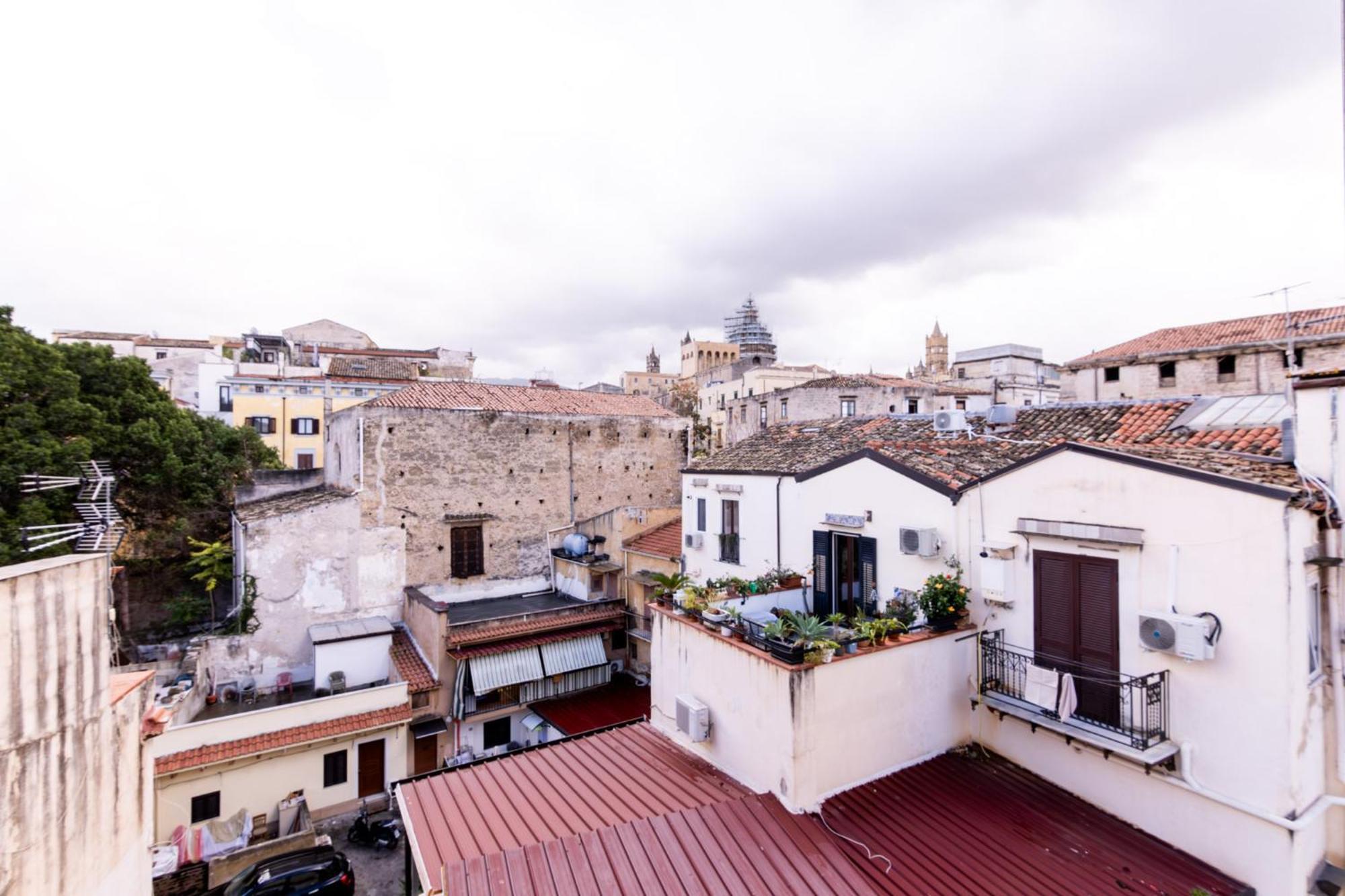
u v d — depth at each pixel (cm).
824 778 873
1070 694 875
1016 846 794
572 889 702
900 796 891
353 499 2225
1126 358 3394
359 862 1598
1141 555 837
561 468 2714
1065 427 1505
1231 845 749
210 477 2753
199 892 1495
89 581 762
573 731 1903
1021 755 963
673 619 1142
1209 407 1313
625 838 784
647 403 3253
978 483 1038
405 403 2492
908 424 1948
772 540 1555
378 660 2045
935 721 995
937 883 730
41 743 662
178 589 2659
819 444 1872
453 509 2436
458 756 1962
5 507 1927
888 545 1196
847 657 901
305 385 4566
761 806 852
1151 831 818
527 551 2619
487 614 2262
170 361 4556
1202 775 774
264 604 2069
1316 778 754
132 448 2383
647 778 977
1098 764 872
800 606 1341
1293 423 852
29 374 2158
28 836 636
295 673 2095
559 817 877
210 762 1573
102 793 782
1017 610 980
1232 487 753
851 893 708
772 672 888
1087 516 895
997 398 4772
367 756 1795
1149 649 804
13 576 624
